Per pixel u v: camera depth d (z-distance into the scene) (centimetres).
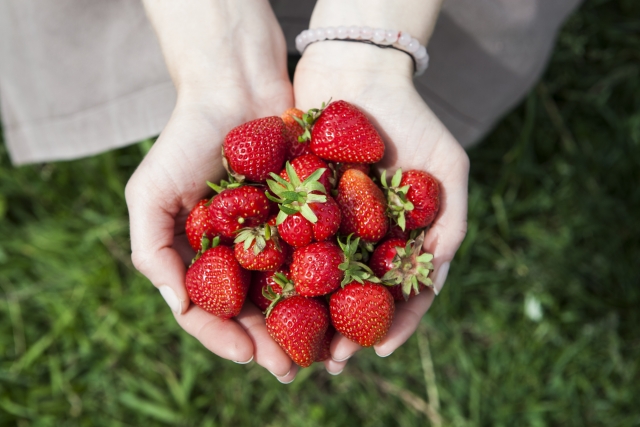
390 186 40
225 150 39
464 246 58
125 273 59
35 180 59
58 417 55
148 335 57
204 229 40
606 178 60
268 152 39
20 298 58
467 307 58
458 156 40
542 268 58
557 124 61
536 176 61
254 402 56
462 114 51
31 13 44
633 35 61
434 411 56
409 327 39
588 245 59
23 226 59
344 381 57
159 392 56
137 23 44
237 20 42
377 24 41
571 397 55
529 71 49
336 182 40
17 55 46
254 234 38
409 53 42
